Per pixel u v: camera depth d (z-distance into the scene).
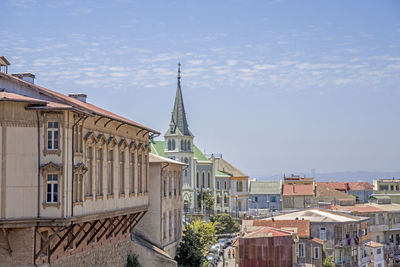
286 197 192.25
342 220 114.75
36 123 43.66
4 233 43.12
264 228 99.06
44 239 44.38
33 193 43.31
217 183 185.75
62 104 46.00
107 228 55.72
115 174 55.41
